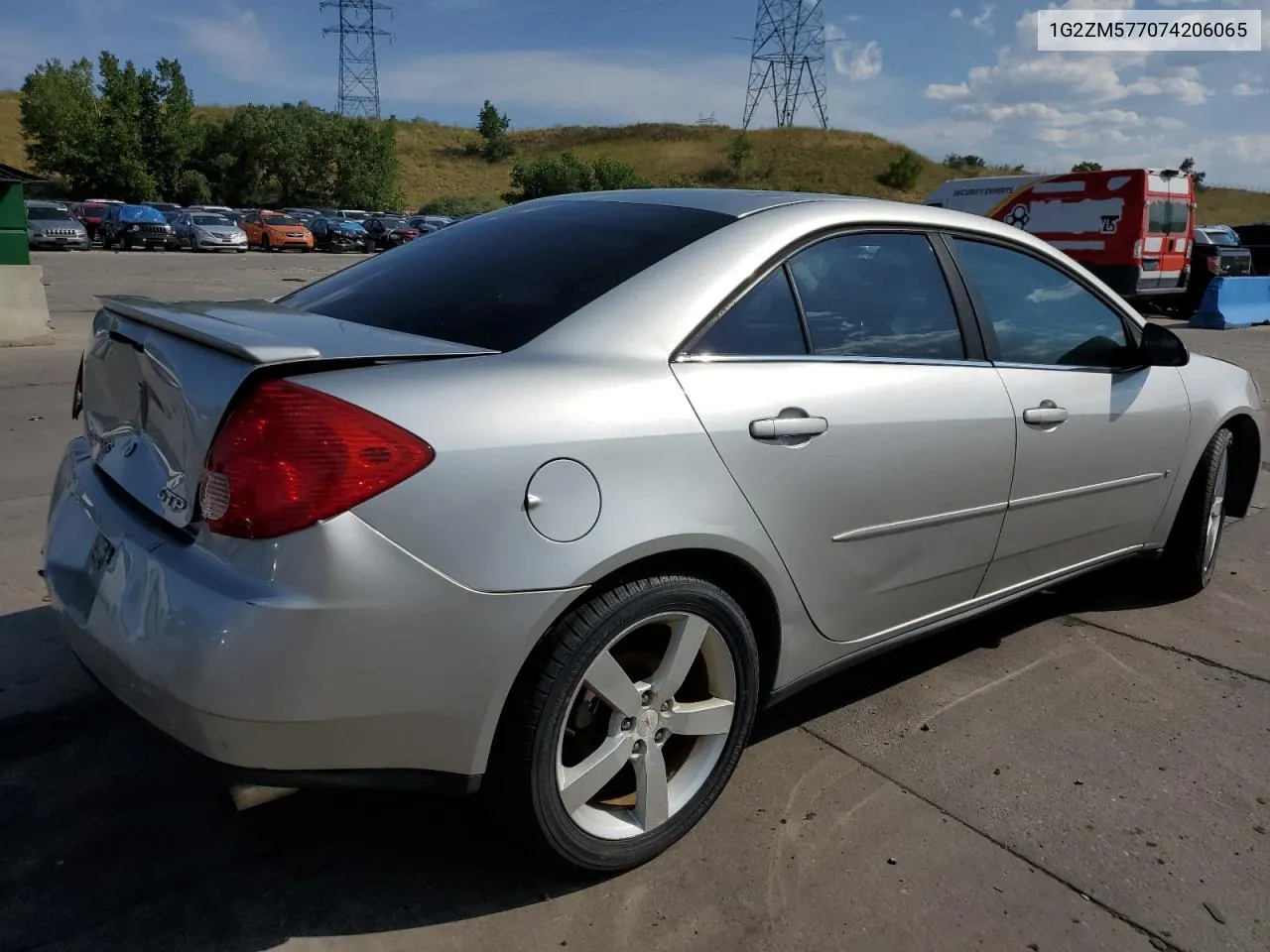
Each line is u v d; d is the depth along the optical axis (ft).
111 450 8.03
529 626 6.68
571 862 7.45
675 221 8.97
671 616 7.59
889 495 9.05
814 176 230.68
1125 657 12.35
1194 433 13.12
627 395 7.32
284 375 6.43
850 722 10.48
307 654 6.05
